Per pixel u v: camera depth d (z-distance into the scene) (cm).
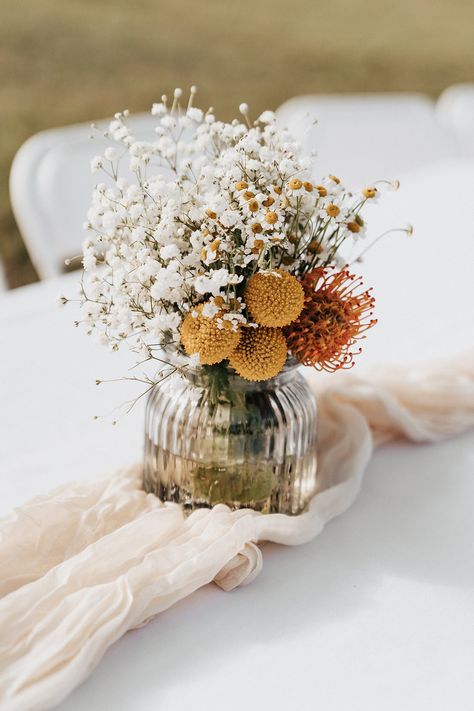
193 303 50
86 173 96
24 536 51
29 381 69
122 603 46
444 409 66
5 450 61
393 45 364
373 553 54
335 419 62
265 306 48
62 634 45
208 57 324
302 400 54
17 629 46
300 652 47
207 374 51
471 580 52
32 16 318
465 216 105
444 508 58
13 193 94
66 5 333
